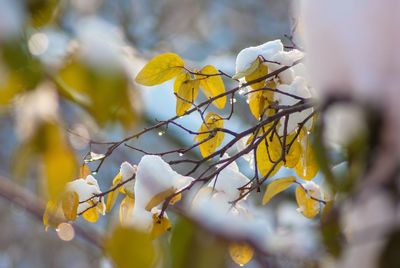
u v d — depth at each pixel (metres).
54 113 0.47
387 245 0.47
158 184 1.15
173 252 0.53
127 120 0.46
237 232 0.53
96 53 0.44
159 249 0.54
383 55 0.44
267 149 1.29
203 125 1.42
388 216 0.47
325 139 0.52
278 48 1.34
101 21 0.46
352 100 0.45
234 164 1.41
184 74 1.33
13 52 0.42
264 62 1.32
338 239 0.52
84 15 0.46
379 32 0.45
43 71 0.44
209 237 0.53
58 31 0.45
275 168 1.38
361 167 0.46
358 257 0.49
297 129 1.33
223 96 1.35
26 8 0.43
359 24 0.45
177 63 1.31
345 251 0.50
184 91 1.35
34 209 0.89
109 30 0.46
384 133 0.44
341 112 0.46
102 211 1.36
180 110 1.36
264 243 0.54
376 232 0.47
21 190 0.91
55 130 0.47
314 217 1.36
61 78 0.44
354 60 0.45
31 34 0.44
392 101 0.44
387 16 0.45
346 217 0.52
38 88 0.44
